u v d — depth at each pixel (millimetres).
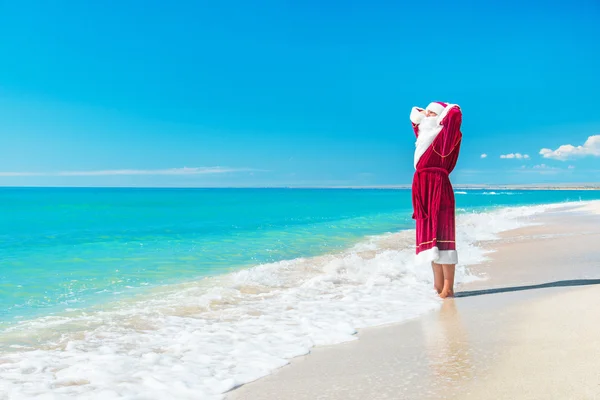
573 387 2803
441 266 6305
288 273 8523
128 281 7785
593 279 6637
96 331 4953
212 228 18547
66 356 4121
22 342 4602
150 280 7879
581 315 4535
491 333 4215
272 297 6602
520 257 9617
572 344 3637
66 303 6242
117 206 39250
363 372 3416
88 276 8219
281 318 5344
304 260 10070
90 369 3668
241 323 5148
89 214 27844
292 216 27062
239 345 4223
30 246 12578
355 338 4383
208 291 6902
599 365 3117
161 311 5809
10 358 4078
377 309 5648
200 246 12727
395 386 3090
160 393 3146
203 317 5508
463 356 3604
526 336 4004
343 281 7652
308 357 3893
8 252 11359
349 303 6027
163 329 4973
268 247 12531
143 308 5957
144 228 18391
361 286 7176
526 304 5316
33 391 3254
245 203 48281
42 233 16266
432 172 6168
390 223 21750
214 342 4402
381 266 8742
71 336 4789
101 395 3088
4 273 8477
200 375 3484
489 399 2744
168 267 9258
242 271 8508
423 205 6227
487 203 52406
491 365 3340
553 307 5004
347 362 3689
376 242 13711
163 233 16406
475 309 5328
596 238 12055
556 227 16656
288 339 4410
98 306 6070
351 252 11547
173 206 39875
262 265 9305
